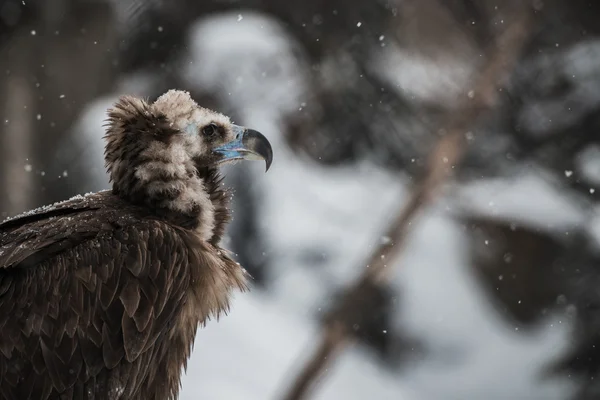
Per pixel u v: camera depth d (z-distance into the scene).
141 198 5.88
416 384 16.30
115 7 16.36
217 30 16.50
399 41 17.72
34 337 5.21
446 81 17.41
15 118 15.56
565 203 16.97
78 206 5.79
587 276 14.94
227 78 16.09
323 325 10.91
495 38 13.62
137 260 5.47
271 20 17.06
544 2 15.66
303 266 15.91
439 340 17.05
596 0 16.27
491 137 16.55
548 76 16.28
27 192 15.48
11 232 5.64
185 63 16.27
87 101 16.22
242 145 6.26
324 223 16.44
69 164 15.16
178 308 5.61
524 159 16.98
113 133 5.97
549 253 17.06
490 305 17.53
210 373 12.84
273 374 13.30
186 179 5.97
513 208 17.25
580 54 16.34
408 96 17.28
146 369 5.54
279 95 16.34
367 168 17.64
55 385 5.21
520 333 17.34
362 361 16.25
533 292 17.33
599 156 16.38
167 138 5.93
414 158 17.08
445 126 12.29
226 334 13.84
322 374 10.91
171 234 5.67
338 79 16.95
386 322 16.91
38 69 15.86
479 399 15.99
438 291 17.38
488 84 12.47
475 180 17.52
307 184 16.97
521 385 16.11
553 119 16.25
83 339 5.27
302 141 17.22
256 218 16.22
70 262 5.39
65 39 16.03
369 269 11.10
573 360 14.06
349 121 17.17
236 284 6.15
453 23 17.30
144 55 16.52
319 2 17.00
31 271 5.36
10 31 15.73
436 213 18.08
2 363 5.16
